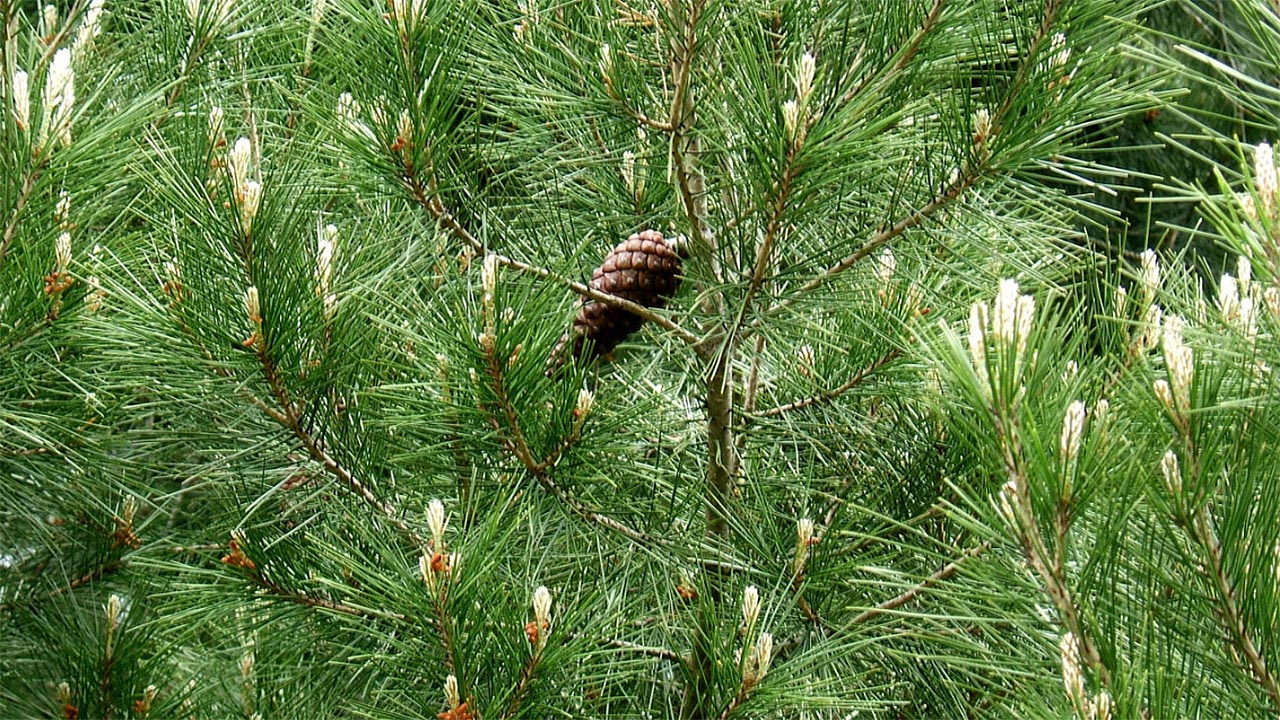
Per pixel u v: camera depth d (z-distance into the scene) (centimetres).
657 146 145
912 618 143
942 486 148
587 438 138
